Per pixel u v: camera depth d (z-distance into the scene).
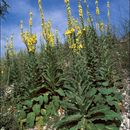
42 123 1.61
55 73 1.74
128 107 1.58
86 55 1.68
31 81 1.74
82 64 1.53
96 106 1.47
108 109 1.46
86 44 1.69
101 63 1.72
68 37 1.61
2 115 1.59
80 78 1.50
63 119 1.49
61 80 1.73
